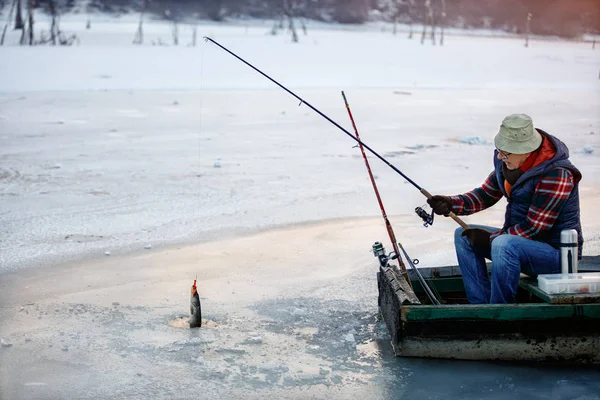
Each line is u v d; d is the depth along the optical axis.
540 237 6.00
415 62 44.66
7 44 51.09
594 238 9.26
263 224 10.23
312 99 27.20
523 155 5.89
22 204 11.31
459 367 5.68
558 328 5.61
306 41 58.78
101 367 5.77
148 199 11.70
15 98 25.73
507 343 5.66
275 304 7.21
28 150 16.27
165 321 6.76
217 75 35.16
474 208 6.54
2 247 9.03
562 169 5.80
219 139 18.19
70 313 6.94
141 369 5.73
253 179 13.33
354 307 7.11
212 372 5.68
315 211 10.99
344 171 14.18
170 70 36.31
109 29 76.00
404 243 9.30
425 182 13.11
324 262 8.58
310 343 6.25
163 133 19.06
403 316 5.71
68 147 16.73
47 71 34.44
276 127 20.41
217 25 101.75
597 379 5.49
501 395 5.27
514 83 36.12
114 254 8.83
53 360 5.89
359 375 5.61
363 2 116.44
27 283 7.77
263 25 105.44
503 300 5.93
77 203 11.41
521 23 112.94
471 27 114.94
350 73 38.00
